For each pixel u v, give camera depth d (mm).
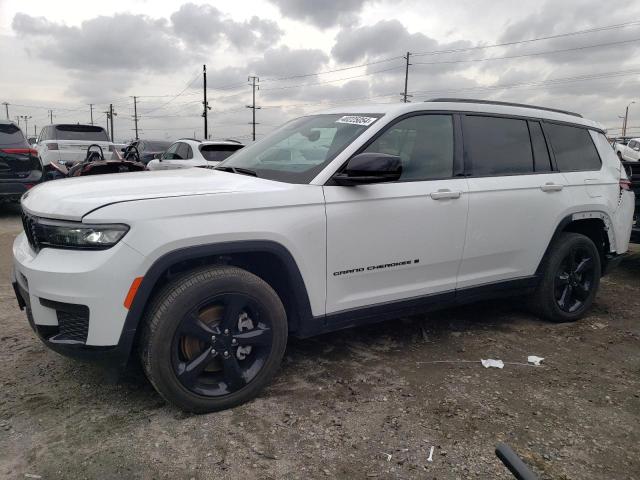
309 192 3131
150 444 2609
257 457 2539
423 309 3779
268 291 3006
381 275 3467
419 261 3611
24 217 3158
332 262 3223
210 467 2453
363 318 3457
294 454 2574
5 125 8922
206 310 2865
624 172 5160
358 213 3277
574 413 3051
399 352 3869
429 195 3588
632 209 5152
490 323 4586
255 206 2924
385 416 2945
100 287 2551
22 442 2600
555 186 4352
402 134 3602
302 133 3861
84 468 2416
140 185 2980
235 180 3215
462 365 3672
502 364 3699
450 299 3881
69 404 2971
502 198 3996
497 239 4016
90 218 2568
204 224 2756
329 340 4051
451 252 3764
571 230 4879
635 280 6359
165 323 2680
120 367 2719
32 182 9086
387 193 3400
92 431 2711
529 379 3482
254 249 2900
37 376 3295
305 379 3373
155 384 2748
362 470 2475
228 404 2941
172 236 2660
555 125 4609
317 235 3127
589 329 4535
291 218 3025
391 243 3443
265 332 3014
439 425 2871
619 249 5008
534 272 4379
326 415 2936
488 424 2896
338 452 2602
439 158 3764
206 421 2834
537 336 4312
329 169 3256
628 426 2932
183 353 2822
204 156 10555
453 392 3256
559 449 2688
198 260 2973
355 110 3873
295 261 3059
